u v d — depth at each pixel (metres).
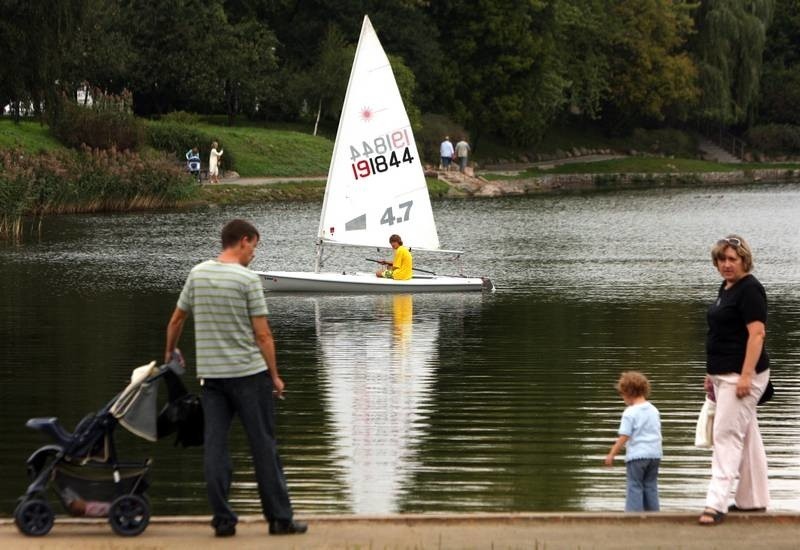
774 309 34.44
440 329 31.06
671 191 99.06
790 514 12.88
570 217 70.88
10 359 26.27
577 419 20.83
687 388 23.45
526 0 111.62
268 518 12.43
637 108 127.19
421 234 40.47
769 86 137.00
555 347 28.20
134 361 26.00
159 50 93.81
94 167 69.00
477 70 112.94
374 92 39.78
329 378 24.62
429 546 12.02
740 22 125.06
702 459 18.11
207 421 12.31
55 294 36.69
